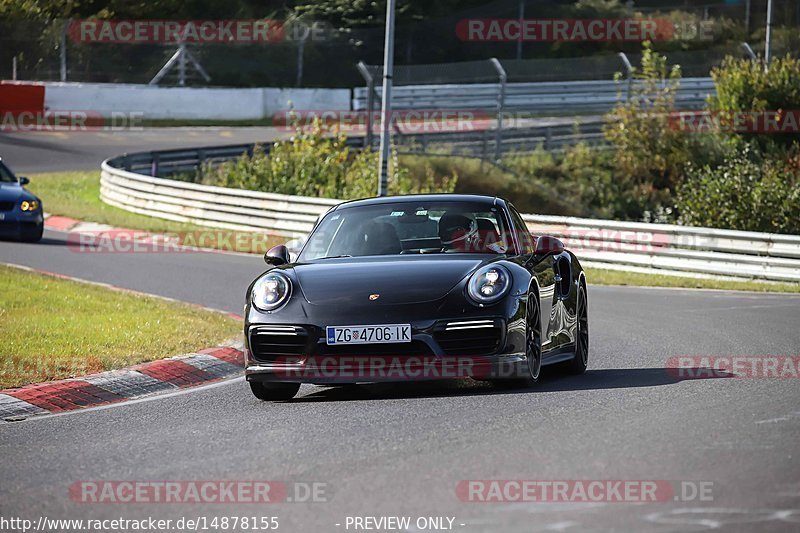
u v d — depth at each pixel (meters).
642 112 137.50
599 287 64.94
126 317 44.00
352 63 196.88
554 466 20.16
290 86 189.25
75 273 61.66
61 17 188.88
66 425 27.11
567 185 135.50
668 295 59.62
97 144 146.25
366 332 28.02
